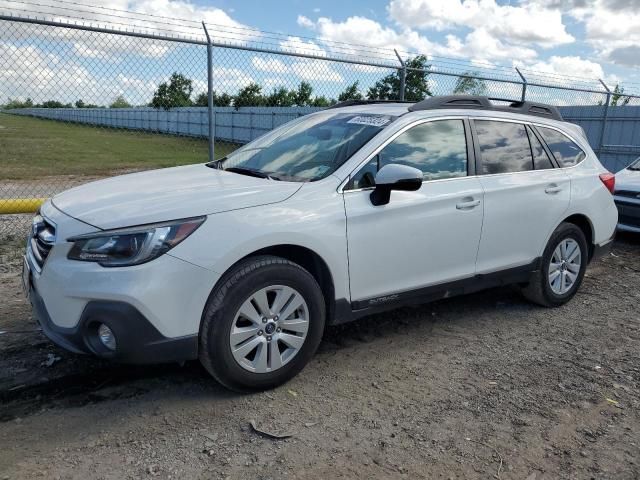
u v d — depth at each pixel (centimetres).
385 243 384
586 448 307
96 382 357
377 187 373
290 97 932
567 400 358
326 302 374
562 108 1652
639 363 417
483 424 326
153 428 309
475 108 468
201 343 322
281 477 273
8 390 343
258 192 346
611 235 567
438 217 410
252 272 327
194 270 309
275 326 343
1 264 594
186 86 755
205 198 332
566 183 508
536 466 289
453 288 438
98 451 288
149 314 299
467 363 406
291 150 425
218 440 300
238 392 346
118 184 383
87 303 299
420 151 414
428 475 278
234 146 1112
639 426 331
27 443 292
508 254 470
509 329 476
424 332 461
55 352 393
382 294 393
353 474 277
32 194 1123
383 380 375
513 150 479
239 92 880
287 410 331
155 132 1044
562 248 519
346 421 323
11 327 432
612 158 1548
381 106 463
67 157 2091
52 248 312
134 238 301
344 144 401
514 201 461
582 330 480
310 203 354
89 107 871
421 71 904
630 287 615
